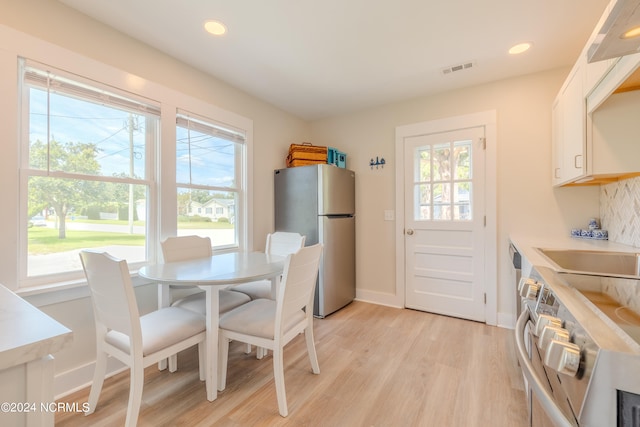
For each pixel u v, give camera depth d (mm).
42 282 1654
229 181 2832
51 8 1652
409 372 1894
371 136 3385
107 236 1965
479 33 1964
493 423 1435
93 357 1793
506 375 1846
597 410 487
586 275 1034
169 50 2197
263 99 3133
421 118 3053
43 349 560
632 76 1277
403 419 1469
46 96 1677
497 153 2666
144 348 1347
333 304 2998
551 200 2455
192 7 1725
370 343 2320
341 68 2463
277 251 2609
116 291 1293
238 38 2043
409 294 3137
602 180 1963
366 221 3416
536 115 2518
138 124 2133
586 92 1575
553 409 549
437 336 2438
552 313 841
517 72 2520
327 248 2938
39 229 1658
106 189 1963
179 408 1544
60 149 1734
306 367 1968
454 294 2885
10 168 1509
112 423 1430
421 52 2209
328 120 3703
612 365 478
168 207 2256
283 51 2207
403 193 3158
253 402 1599
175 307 1872
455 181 2869
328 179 2967
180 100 2328
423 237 3049
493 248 2670
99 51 1857
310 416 1490
